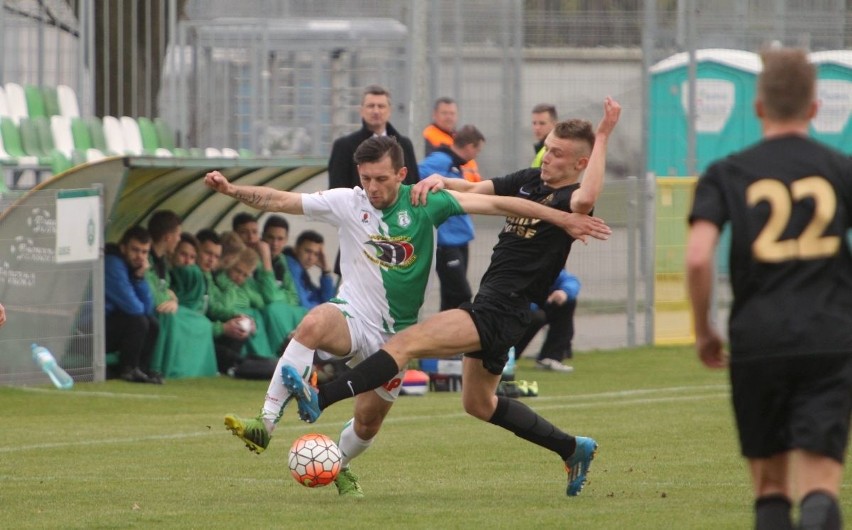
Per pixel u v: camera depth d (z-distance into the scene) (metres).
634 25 51.38
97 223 37.34
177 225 39.94
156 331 38.84
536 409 33.62
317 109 54.09
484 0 51.56
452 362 38.75
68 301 37.22
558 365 42.97
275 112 54.09
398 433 29.27
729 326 13.35
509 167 51.88
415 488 21.59
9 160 45.28
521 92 51.69
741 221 13.15
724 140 60.38
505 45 51.59
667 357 46.50
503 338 19.72
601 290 49.12
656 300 50.22
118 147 48.41
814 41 54.78
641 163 51.06
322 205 19.97
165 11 50.44
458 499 20.20
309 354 19.20
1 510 19.09
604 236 19.80
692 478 22.47
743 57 59.78
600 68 51.81
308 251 44.47
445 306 38.97
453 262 38.38
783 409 13.29
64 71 51.88
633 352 47.97
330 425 31.30
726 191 13.29
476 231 46.31
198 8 52.56
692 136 50.69
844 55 55.72
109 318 38.06
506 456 25.69
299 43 54.12
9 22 50.66
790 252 13.03
